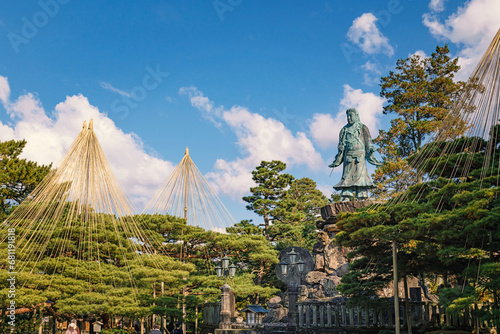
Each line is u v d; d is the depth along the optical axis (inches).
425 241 754.2
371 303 901.2
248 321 1192.8
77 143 1157.1
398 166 1829.5
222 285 1232.2
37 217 1074.7
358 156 1640.0
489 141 519.2
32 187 1707.7
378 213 780.0
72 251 1179.3
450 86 1932.8
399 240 758.5
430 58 2044.8
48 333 1309.1
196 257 1486.2
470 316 885.8
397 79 2060.8
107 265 1103.6
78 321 1163.3
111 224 1248.8
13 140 1791.3
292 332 1032.2
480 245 713.6
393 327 917.8
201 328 1384.1
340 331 978.1
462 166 787.4
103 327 1307.8
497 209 636.7
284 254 1572.3
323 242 1504.7
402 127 1919.3
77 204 1165.1
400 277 887.7
